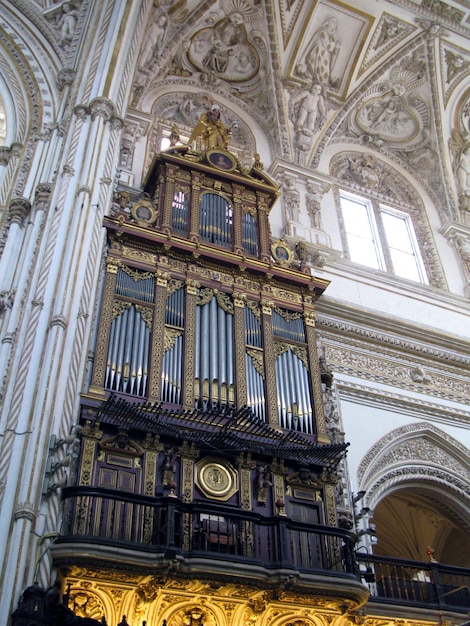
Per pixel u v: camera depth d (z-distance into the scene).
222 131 19.36
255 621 12.08
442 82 23.88
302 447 13.43
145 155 19.67
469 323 20.36
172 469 12.46
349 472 15.33
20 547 10.20
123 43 18.39
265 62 22.64
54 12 20.48
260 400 14.37
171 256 15.61
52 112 18.70
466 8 22.95
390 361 17.92
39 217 15.11
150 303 14.62
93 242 14.39
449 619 13.20
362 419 16.52
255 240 17.30
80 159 15.95
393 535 21.78
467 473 17.00
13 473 11.00
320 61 22.89
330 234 20.81
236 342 14.92
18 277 14.17
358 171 23.52
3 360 12.80
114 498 11.12
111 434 12.42
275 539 11.87
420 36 23.23
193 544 11.40
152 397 13.23
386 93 23.95
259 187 18.14
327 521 13.26
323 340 17.33
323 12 22.45
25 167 17.33
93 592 11.03
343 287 19.09
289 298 16.47
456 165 24.11
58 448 11.35
